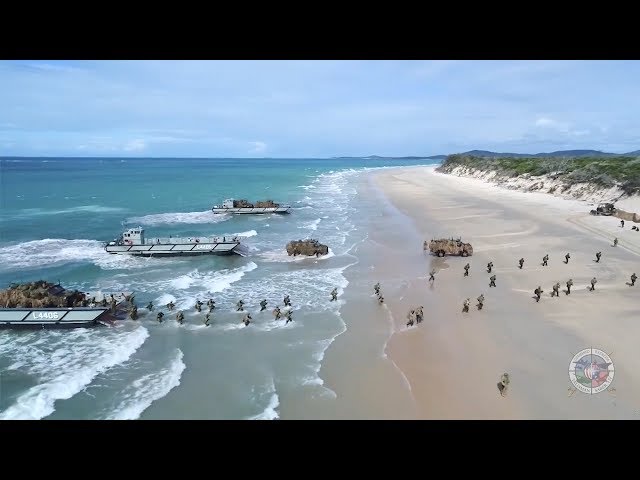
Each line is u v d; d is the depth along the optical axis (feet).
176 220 224.94
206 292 118.21
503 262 136.26
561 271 124.88
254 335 92.27
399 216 223.92
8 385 74.13
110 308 99.25
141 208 265.95
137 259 150.20
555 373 75.15
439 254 146.20
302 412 66.28
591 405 66.33
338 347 86.17
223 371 78.23
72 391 72.43
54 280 128.77
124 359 82.94
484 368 77.46
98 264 144.46
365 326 95.45
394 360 80.79
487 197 280.10
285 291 118.11
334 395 70.33
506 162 399.24
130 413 66.33
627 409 65.16
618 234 162.50
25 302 99.45
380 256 149.38
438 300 108.78
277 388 72.64
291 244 153.69
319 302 109.91
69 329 95.91
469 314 99.86
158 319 99.04
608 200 224.53
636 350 81.30
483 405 67.05
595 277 118.52
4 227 202.18
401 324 95.96
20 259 149.59
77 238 183.21
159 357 83.71
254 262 145.48
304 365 79.77
